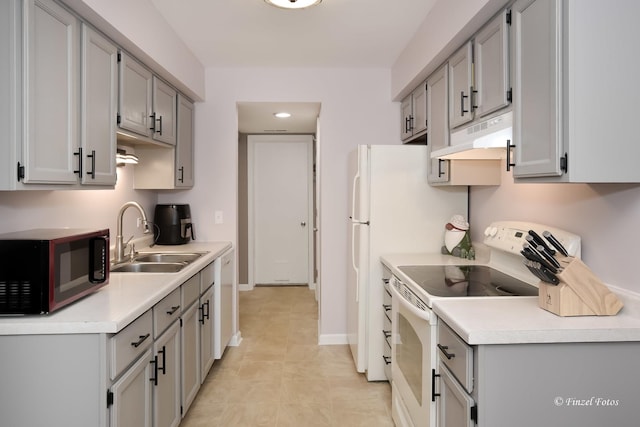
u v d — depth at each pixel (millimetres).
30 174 1450
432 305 1717
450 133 2438
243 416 2496
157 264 2586
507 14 1717
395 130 3645
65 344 1437
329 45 3059
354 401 2688
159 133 2725
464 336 1350
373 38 2926
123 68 2170
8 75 1404
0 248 1462
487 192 2691
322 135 3625
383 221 2926
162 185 3064
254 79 3580
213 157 3572
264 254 5781
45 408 1442
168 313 2027
